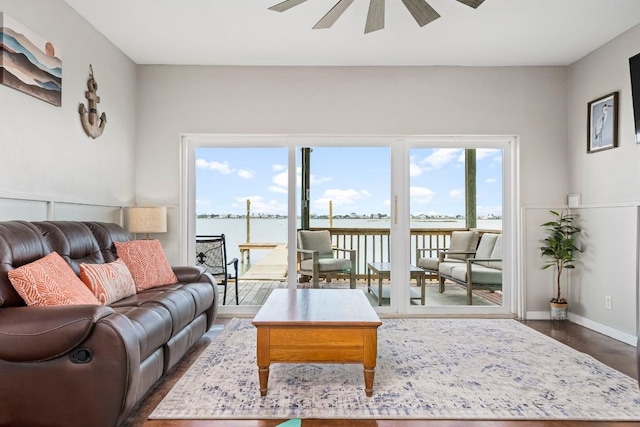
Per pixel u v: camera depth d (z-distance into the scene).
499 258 4.50
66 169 3.08
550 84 4.35
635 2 3.05
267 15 3.27
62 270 2.20
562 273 4.33
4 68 2.40
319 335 2.27
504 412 2.14
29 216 2.67
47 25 2.84
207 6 3.13
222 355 3.03
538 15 3.25
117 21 3.37
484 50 3.94
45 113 2.83
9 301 1.94
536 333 3.65
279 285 4.47
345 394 2.35
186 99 4.32
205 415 2.12
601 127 3.81
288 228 4.46
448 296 4.48
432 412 2.14
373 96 4.33
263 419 2.08
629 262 3.44
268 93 4.33
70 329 1.74
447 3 3.05
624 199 3.54
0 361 1.77
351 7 3.13
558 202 4.34
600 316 3.78
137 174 4.31
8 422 1.78
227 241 4.49
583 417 2.10
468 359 2.94
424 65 4.32
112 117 3.81
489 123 4.34
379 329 3.76
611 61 3.71
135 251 3.18
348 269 4.50
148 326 2.20
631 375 2.67
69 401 1.77
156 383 2.55
